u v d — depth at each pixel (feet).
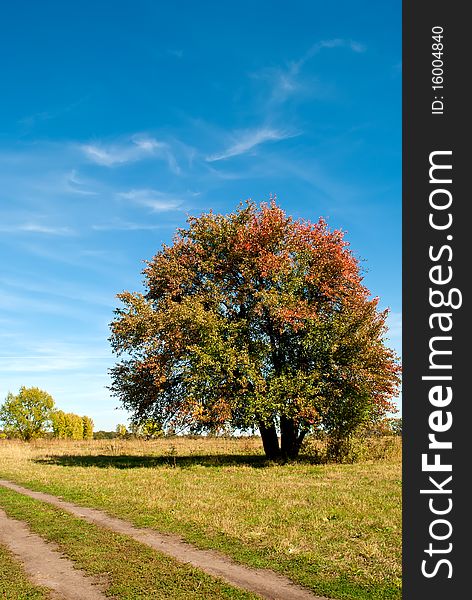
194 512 42.96
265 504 45.83
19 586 26.96
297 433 96.48
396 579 27.09
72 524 40.22
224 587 26.40
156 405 96.27
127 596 25.45
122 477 67.87
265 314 89.56
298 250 93.66
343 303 92.48
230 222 97.09
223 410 82.12
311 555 31.04
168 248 101.35
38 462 96.27
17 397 204.85
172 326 86.28
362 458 89.97
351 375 87.04
